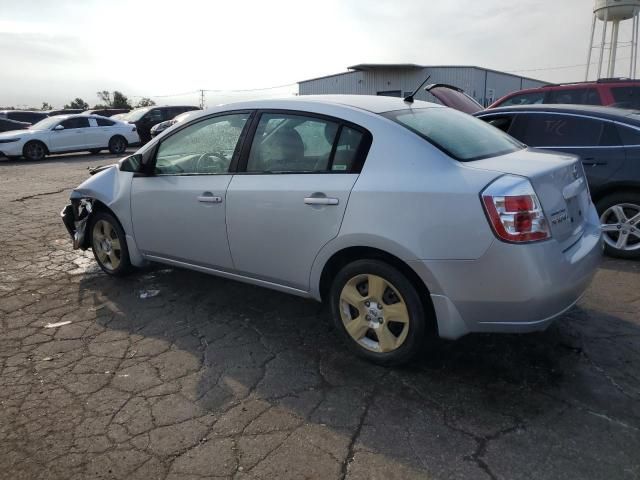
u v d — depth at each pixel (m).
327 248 3.26
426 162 2.98
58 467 2.46
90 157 18.55
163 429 2.72
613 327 3.73
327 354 3.48
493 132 3.80
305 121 3.48
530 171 2.88
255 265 3.72
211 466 2.45
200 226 3.95
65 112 28.41
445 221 2.81
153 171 4.35
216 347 3.60
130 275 5.02
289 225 3.41
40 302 4.45
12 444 2.63
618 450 2.49
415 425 2.71
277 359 3.43
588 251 3.09
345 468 2.42
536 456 2.46
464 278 2.82
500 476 2.35
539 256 2.72
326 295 3.54
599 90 8.14
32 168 15.09
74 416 2.84
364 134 3.20
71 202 5.09
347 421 2.76
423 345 3.18
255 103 3.78
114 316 4.14
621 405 2.83
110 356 3.50
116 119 20.83
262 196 3.52
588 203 3.53
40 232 6.91
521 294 2.73
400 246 2.94
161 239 4.32
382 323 3.22
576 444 2.53
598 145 5.22
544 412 2.79
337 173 3.24
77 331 3.89
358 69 32.34
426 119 3.44
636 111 5.48
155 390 3.08
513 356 3.37
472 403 2.89
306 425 2.73
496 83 33.19
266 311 4.18
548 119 5.55
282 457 2.50
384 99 3.71
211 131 3.97
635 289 4.44
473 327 2.94
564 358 3.33
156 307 4.30
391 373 3.22
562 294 2.84
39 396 3.04
